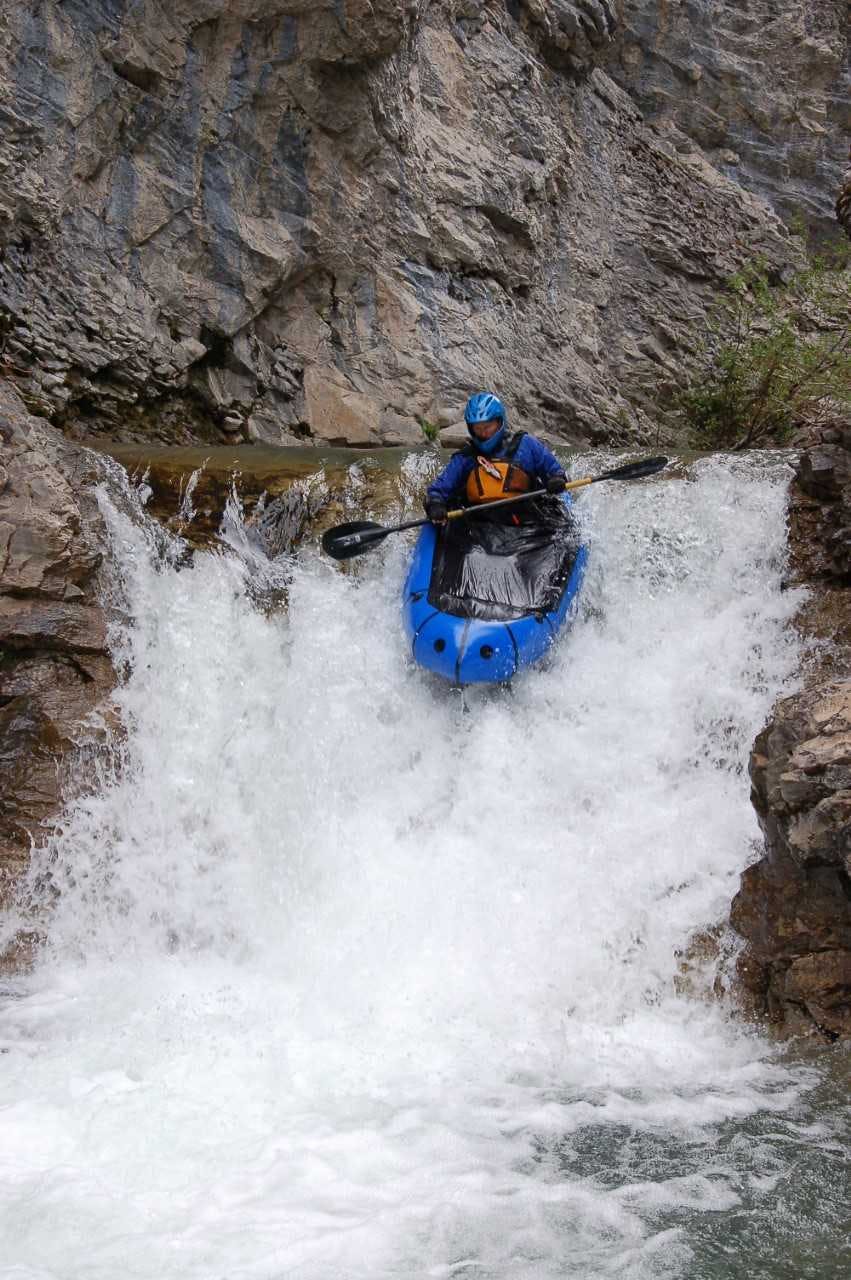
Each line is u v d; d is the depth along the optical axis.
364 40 10.04
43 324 8.86
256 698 6.71
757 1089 4.43
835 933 4.85
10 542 6.45
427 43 12.10
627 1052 4.73
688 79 16.36
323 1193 3.77
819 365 12.75
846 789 4.51
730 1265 3.38
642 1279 3.32
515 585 6.72
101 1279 3.32
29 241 8.88
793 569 6.82
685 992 5.10
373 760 6.40
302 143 10.47
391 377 11.06
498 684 6.48
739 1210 3.65
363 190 11.03
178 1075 4.50
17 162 8.68
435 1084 4.45
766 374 12.79
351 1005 5.02
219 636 6.90
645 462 7.06
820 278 13.95
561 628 6.61
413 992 5.07
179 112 9.62
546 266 13.45
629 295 14.42
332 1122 4.19
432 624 6.41
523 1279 3.33
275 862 5.98
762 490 7.06
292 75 10.09
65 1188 3.78
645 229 14.80
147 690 6.60
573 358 13.31
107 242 9.36
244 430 10.12
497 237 12.64
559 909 5.41
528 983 5.10
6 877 5.88
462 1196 3.74
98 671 6.55
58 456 7.05
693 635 6.66
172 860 6.07
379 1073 4.53
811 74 16.94
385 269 11.34
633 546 7.07
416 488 7.68
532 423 12.23
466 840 5.91
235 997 5.19
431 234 11.80
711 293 15.14
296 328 10.73
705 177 16.02
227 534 7.33
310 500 7.54
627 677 6.51
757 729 6.07
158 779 6.34
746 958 5.09
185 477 7.56
